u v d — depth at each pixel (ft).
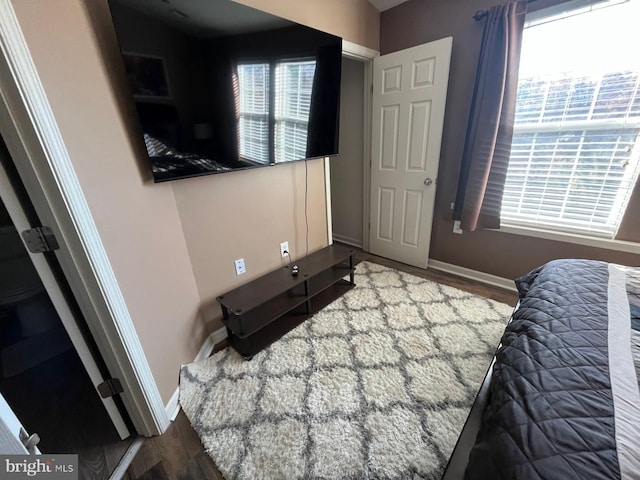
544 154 6.61
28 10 2.51
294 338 6.00
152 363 4.11
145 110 3.79
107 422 4.29
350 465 3.61
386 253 10.11
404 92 8.02
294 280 6.35
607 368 2.38
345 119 10.19
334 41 6.19
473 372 4.94
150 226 4.20
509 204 7.43
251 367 5.27
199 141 4.53
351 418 4.22
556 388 2.29
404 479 3.44
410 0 7.55
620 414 2.00
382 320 6.50
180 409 4.54
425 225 8.73
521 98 6.60
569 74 5.91
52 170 2.67
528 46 6.23
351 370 5.10
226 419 4.29
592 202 6.28
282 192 6.95
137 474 3.65
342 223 11.78
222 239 5.82
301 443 3.90
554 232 6.75
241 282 6.42
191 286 5.33
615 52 5.36
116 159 3.58
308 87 6.04
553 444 1.91
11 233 4.23
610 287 3.52
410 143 8.36
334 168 11.20
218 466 3.69
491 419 2.45
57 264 3.13
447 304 7.04
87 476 3.62
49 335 4.80
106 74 3.48
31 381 4.65
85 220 2.99
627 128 5.55
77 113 3.01
